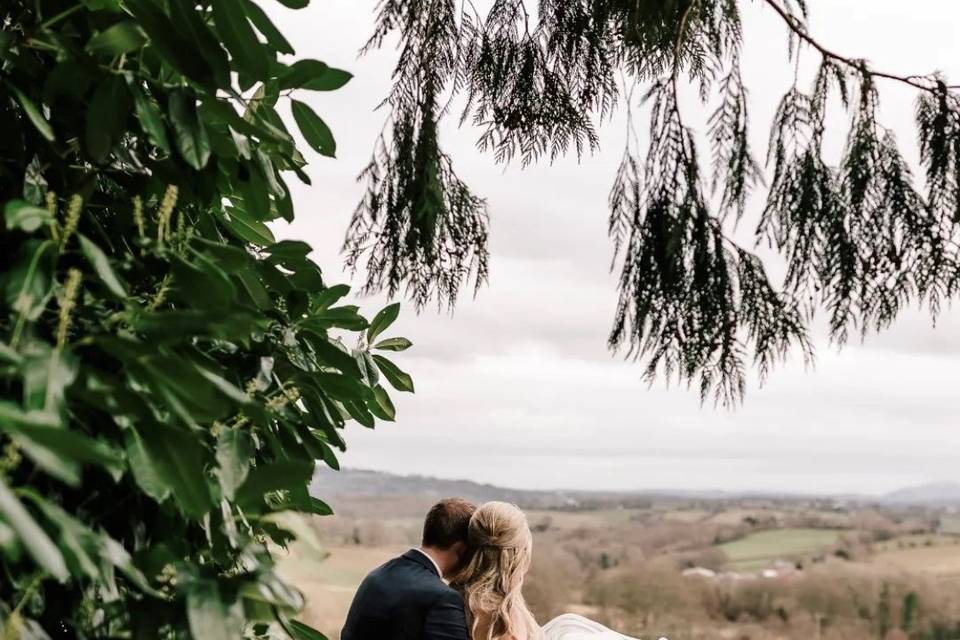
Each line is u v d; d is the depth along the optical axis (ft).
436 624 8.29
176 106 3.30
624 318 5.84
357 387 4.33
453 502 9.49
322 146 4.04
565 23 6.04
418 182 5.65
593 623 9.42
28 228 2.70
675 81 5.70
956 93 5.78
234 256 3.44
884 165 5.80
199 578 2.92
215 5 3.16
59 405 2.47
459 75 6.02
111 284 2.77
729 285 5.70
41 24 3.12
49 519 2.65
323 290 4.73
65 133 3.50
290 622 3.97
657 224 5.75
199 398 2.70
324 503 4.41
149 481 2.76
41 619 2.98
